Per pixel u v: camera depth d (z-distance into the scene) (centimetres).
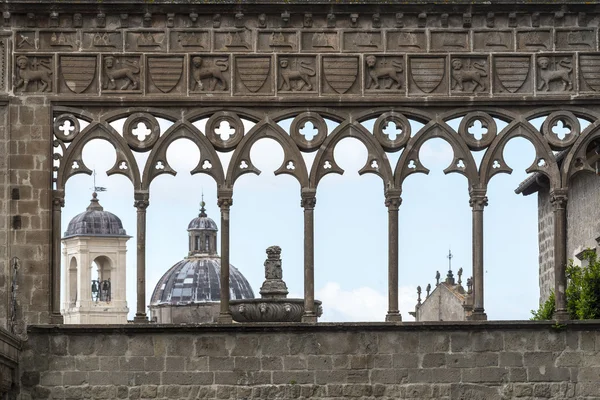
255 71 7488
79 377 7262
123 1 7469
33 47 7488
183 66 7488
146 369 7275
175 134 7462
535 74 7500
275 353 7288
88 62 7481
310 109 7481
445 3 7475
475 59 7512
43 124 7444
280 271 7806
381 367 7288
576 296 8256
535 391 7294
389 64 7506
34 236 7400
